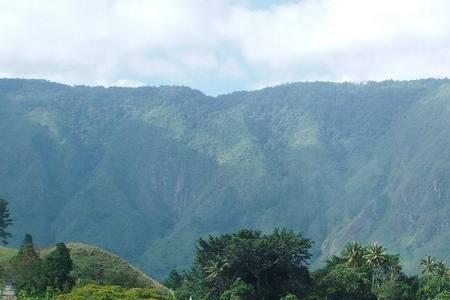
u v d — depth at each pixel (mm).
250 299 123938
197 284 130000
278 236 133875
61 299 89438
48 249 144500
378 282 145625
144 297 97062
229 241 133750
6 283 101812
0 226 163250
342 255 158125
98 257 139625
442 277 146375
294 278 133375
